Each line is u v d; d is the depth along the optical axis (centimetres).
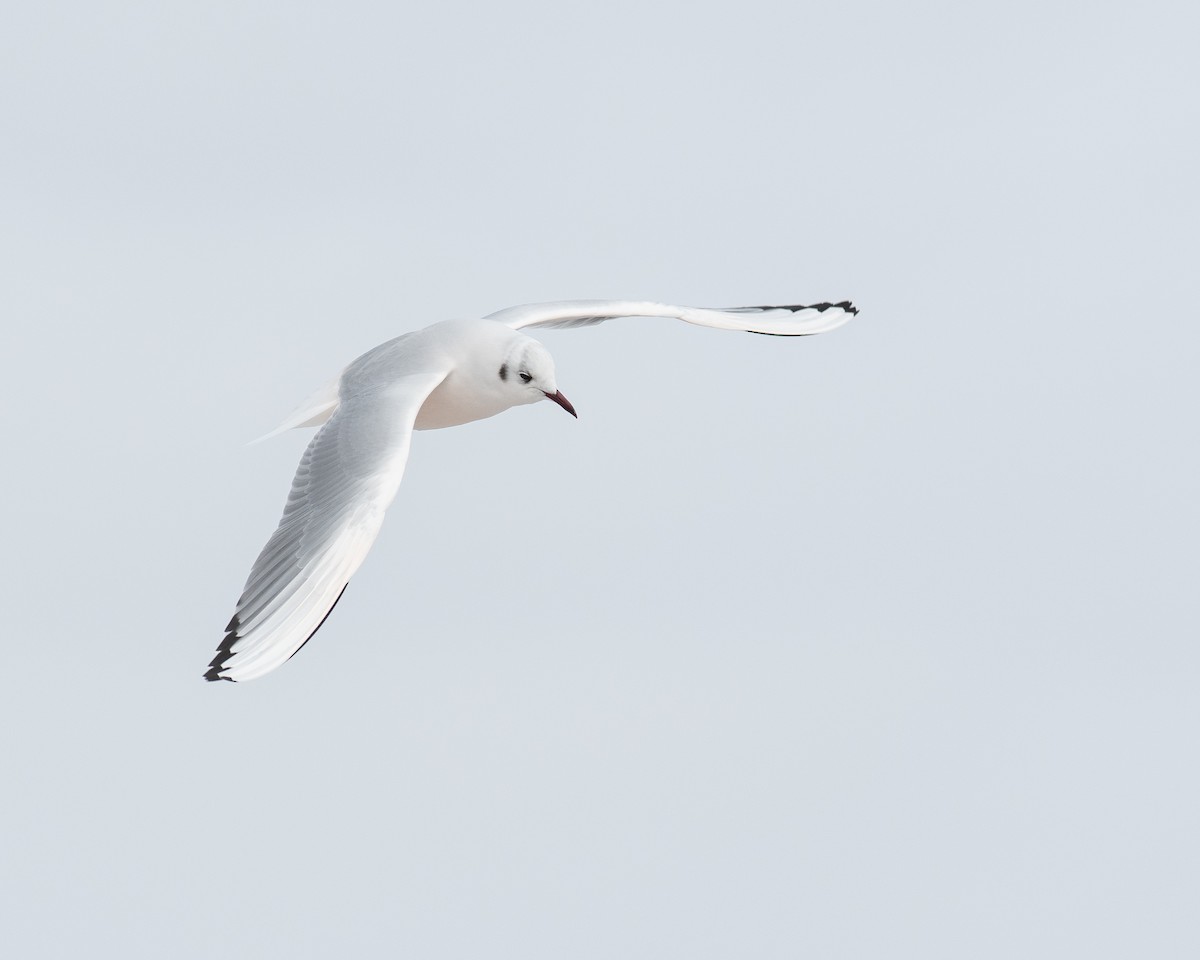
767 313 1628
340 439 1240
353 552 1162
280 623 1140
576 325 1570
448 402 1394
